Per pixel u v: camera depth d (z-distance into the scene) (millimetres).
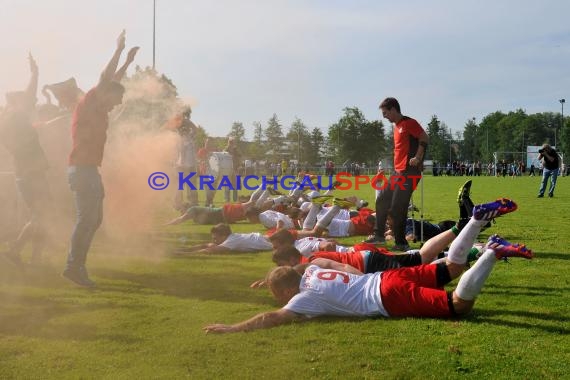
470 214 6465
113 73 5531
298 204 10500
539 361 3215
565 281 5355
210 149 16625
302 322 4055
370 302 4105
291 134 53375
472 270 3881
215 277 5715
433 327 3863
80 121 5426
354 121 60594
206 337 3709
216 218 10828
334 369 3121
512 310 4309
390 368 3129
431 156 88250
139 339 3666
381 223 8086
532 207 14234
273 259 5047
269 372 3088
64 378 3014
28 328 3896
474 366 3150
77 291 5082
